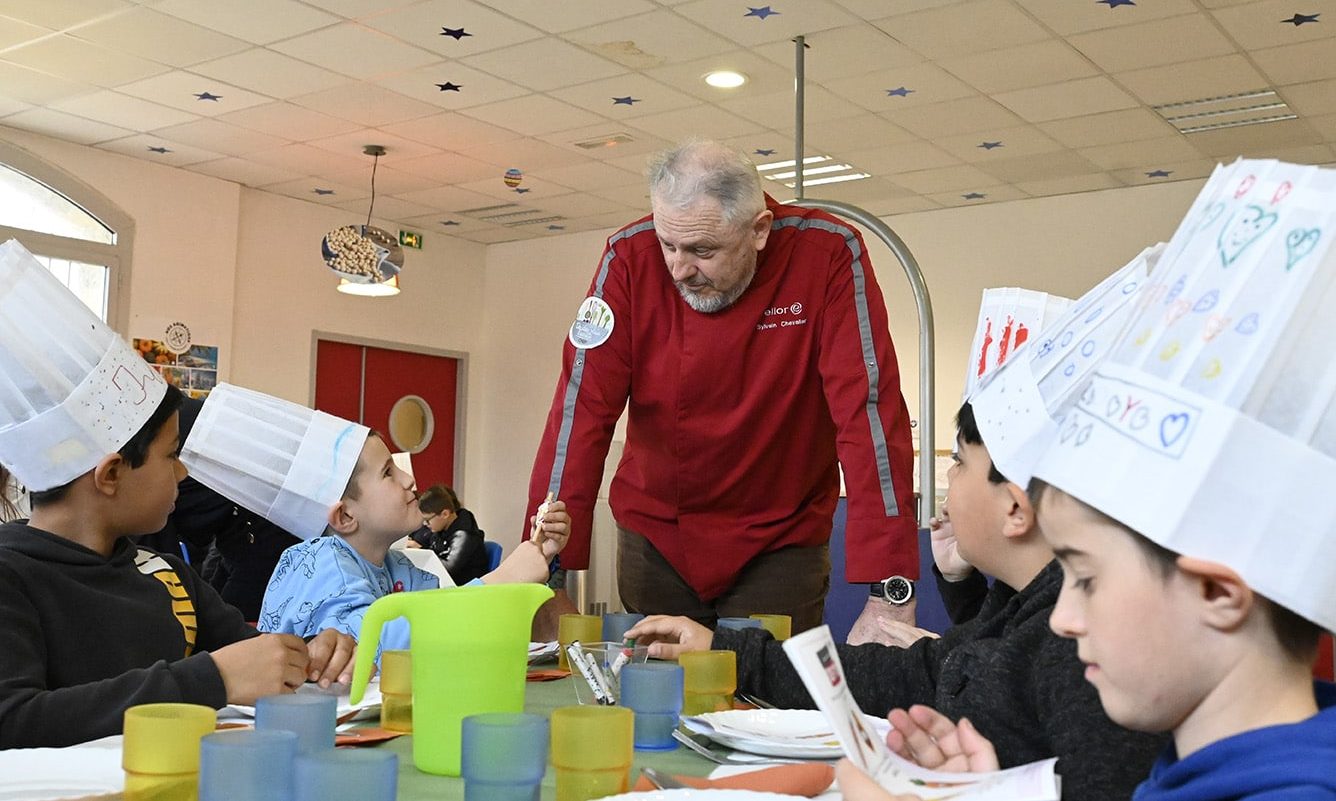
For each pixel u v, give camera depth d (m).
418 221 8.77
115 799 0.82
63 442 1.36
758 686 1.44
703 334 2.17
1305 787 0.57
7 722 1.10
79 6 4.71
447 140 6.56
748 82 5.43
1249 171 0.68
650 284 2.21
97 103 5.98
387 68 5.39
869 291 2.15
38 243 6.59
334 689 1.42
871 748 0.79
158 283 7.18
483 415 9.56
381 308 8.76
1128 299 0.96
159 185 7.19
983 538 1.22
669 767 1.06
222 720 1.19
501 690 1.03
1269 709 0.62
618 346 2.22
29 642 1.25
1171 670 0.64
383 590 1.89
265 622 1.77
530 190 7.70
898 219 7.85
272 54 5.23
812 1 4.48
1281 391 0.61
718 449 2.19
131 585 1.46
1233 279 0.65
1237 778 0.59
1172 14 4.55
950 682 1.18
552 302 9.27
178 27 4.92
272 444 1.87
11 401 1.34
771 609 2.23
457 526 6.42
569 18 4.72
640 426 2.28
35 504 1.41
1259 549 0.60
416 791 0.95
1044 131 6.08
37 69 5.46
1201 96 5.51
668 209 2.03
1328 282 0.62
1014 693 1.05
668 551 2.27
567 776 0.89
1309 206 0.63
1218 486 0.61
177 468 1.50
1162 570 0.63
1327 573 0.60
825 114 5.88
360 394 8.72
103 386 1.39
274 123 6.29
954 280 7.62
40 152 6.60
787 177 7.09
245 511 2.50
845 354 2.12
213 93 5.80
